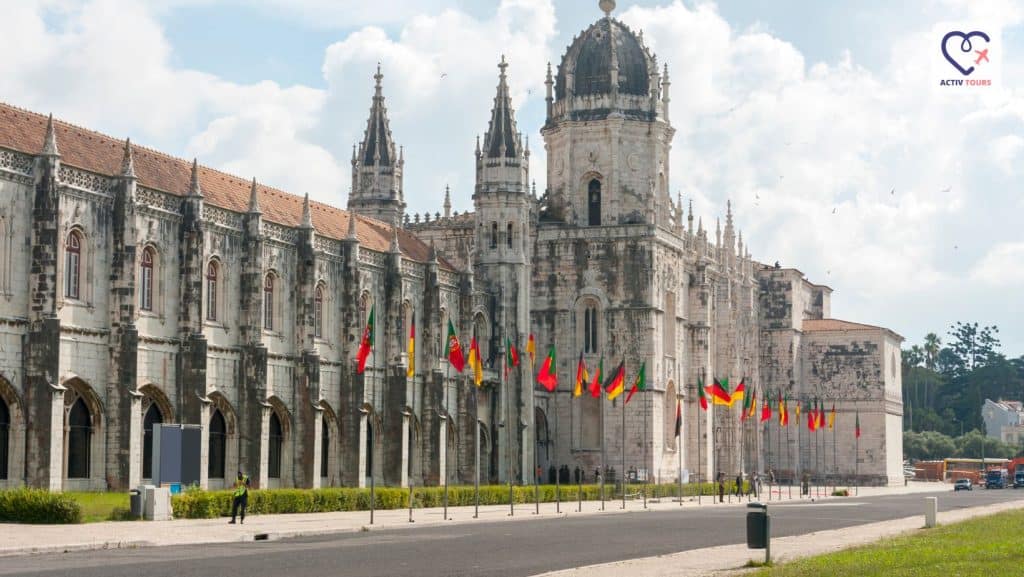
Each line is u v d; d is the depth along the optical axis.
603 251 144.00
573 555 57.25
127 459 84.50
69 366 82.44
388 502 98.50
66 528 64.75
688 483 146.50
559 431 144.25
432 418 120.81
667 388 150.50
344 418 108.50
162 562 50.34
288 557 53.53
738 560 54.34
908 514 100.44
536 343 144.62
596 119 146.25
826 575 47.62
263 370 96.88
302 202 114.88
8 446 78.75
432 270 122.12
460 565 51.38
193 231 91.50
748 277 194.25
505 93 137.88
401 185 148.88
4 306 78.25
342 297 109.94
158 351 89.62
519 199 136.62
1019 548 60.19
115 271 85.62
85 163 88.00
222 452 96.12
